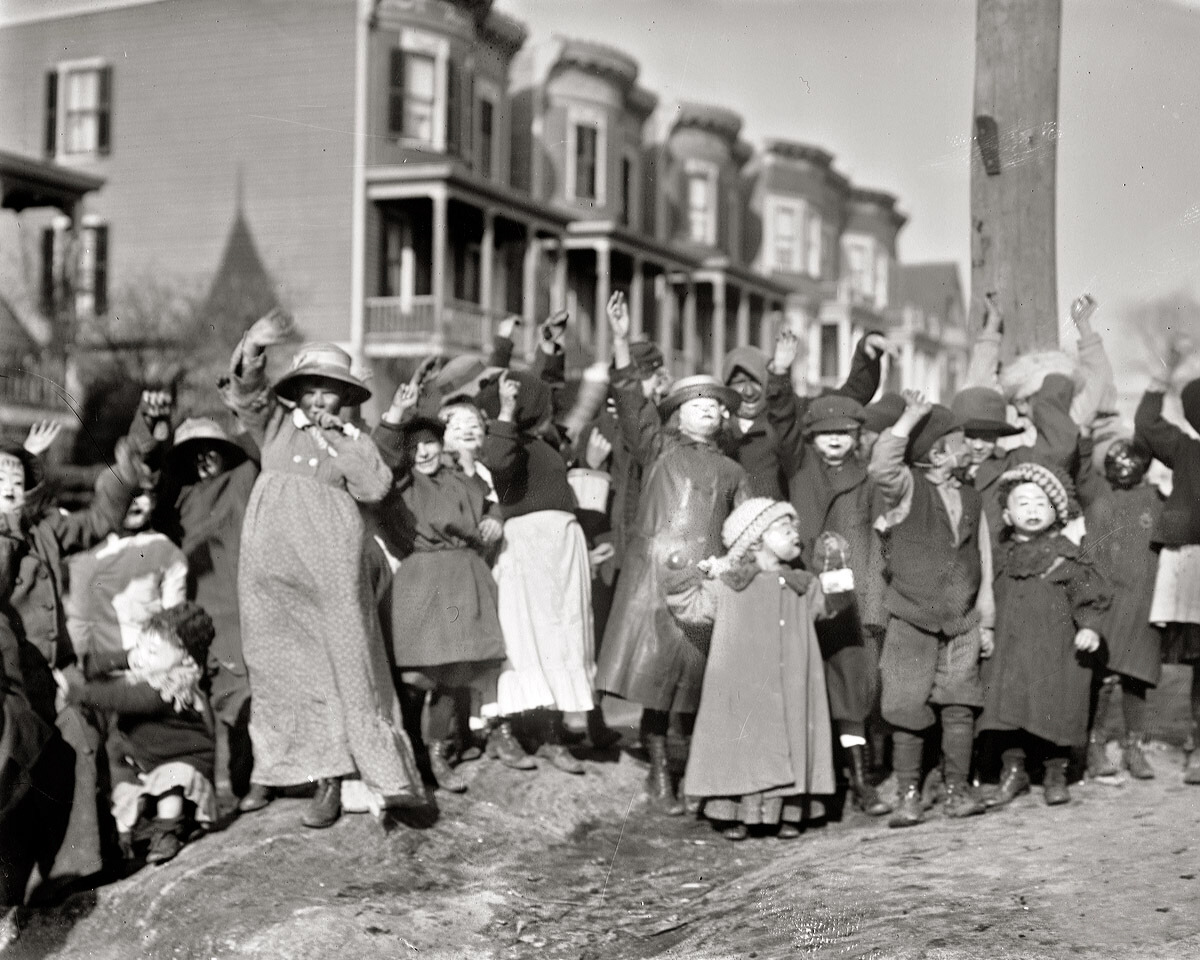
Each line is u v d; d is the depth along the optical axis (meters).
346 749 4.07
